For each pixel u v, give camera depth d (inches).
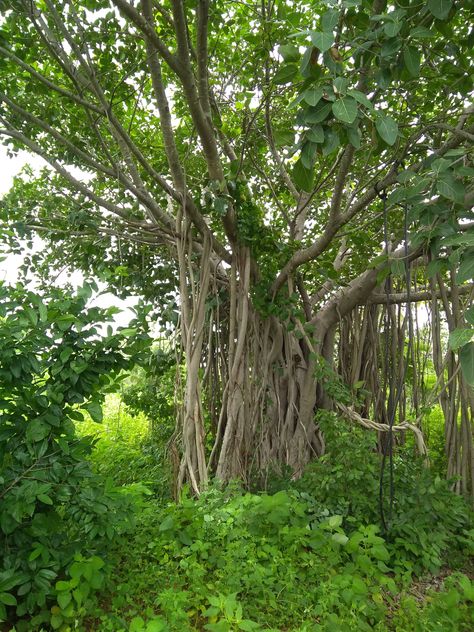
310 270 237.8
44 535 115.2
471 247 98.3
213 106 221.6
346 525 161.9
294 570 135.5
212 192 197.6
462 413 209.5
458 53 143.8
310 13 199.6
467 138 139.1
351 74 125.6
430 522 161.8
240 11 218.7
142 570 136.6
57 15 167.0
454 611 118.4
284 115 231.3
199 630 120.4
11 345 109.3
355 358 257.6
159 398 260.1
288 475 213.2
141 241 222.8
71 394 118.9
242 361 222.1
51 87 167.3
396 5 121.8
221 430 226.1
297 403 239.3
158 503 190.9
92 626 117.3
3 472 110.4
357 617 117.7
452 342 89.3
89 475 116.7
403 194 122.9
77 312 121.6
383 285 253.8
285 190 269.1
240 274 219.6
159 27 196.1
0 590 105.6
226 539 146.3
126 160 204.8
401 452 222.8
